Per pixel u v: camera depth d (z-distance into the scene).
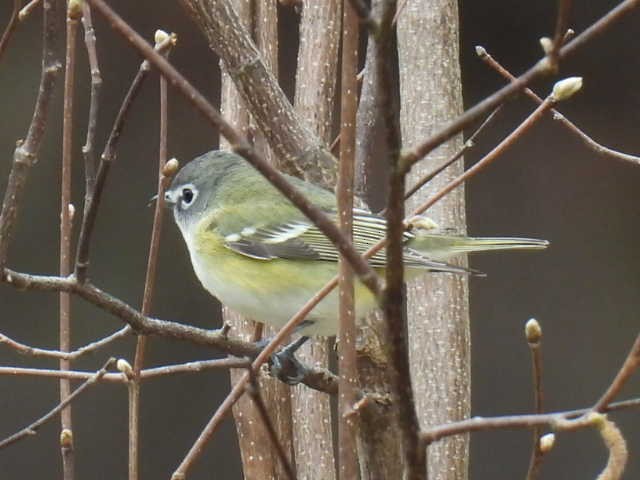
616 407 4.48
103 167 5.91
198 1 7.73
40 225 17.98
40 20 17.81
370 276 4.11
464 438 8.16
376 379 7.64
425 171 9.14
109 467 18.23
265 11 8.67
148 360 18.42
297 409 8.24
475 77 19.17
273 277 9.91
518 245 9.27
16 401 18.16
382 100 3.90
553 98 5.78
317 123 8.80
